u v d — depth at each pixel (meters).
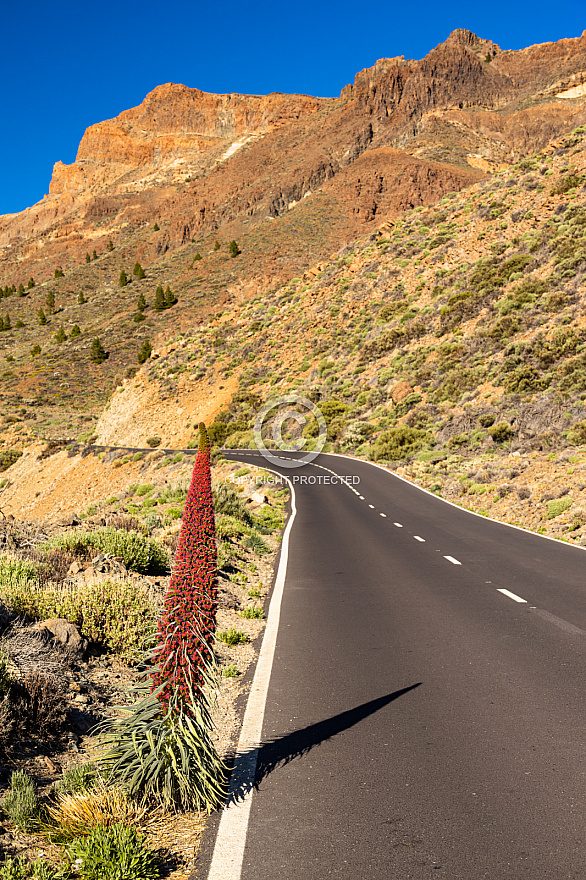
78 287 178.88
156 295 128.25
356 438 43.94
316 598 10.12
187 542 3.98
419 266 62.59
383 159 160.50
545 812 3.79
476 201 67.62
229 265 133.62
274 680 6.36
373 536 16.81
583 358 32.84
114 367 107.06
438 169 151.88
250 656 7.36
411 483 29.44
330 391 52.44
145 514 18.28
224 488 19.95
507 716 5.29
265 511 22.02
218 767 4.07
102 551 9.79
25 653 5.40
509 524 18.70
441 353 44.81
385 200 143.62
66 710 4.93
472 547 14.69
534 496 20.81
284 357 62.53
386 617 8.75
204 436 4.19
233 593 10.46
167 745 3.79
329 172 189.50
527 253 50.38
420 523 19.00
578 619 8.39
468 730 5.02
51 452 58.16
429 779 4.24
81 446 56.31
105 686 5.78
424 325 51.94
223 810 3.89
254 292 112.62
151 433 61.16
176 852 3.47
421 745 4.77
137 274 164.88
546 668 6.48
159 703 3.92
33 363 117.06
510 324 41.50
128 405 67.44
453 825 3.67
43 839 3.49
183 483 23.23
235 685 6.34
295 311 70.31
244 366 64.75
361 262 71.00
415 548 14.75
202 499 4.04
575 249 45.22
